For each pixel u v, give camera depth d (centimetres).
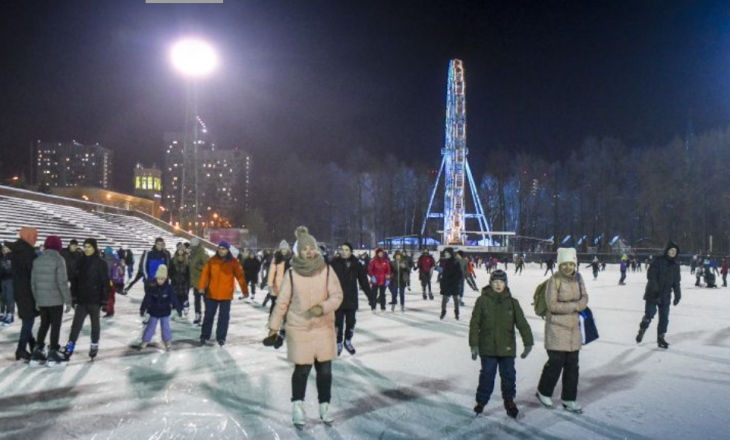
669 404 618
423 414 576
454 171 7100
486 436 514
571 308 593
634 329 1182
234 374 733
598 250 7244
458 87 7156
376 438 507
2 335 1016
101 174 17075
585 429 535
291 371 751
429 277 1855
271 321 535
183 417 557
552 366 599
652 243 6775
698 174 6469
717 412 589
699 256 4025
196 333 1072
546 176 7725
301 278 539
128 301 1650
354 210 8056
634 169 7256
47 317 773
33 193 3791
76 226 3559
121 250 1750
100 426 530
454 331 1127
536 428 537
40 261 769
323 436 510
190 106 3491
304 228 550
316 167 8488
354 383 697
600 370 784
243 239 7344
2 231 2739
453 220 7019
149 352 876
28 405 593
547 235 7712
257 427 531
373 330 1138
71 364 784
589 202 7369
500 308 580
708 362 838
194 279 1174
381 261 1452
